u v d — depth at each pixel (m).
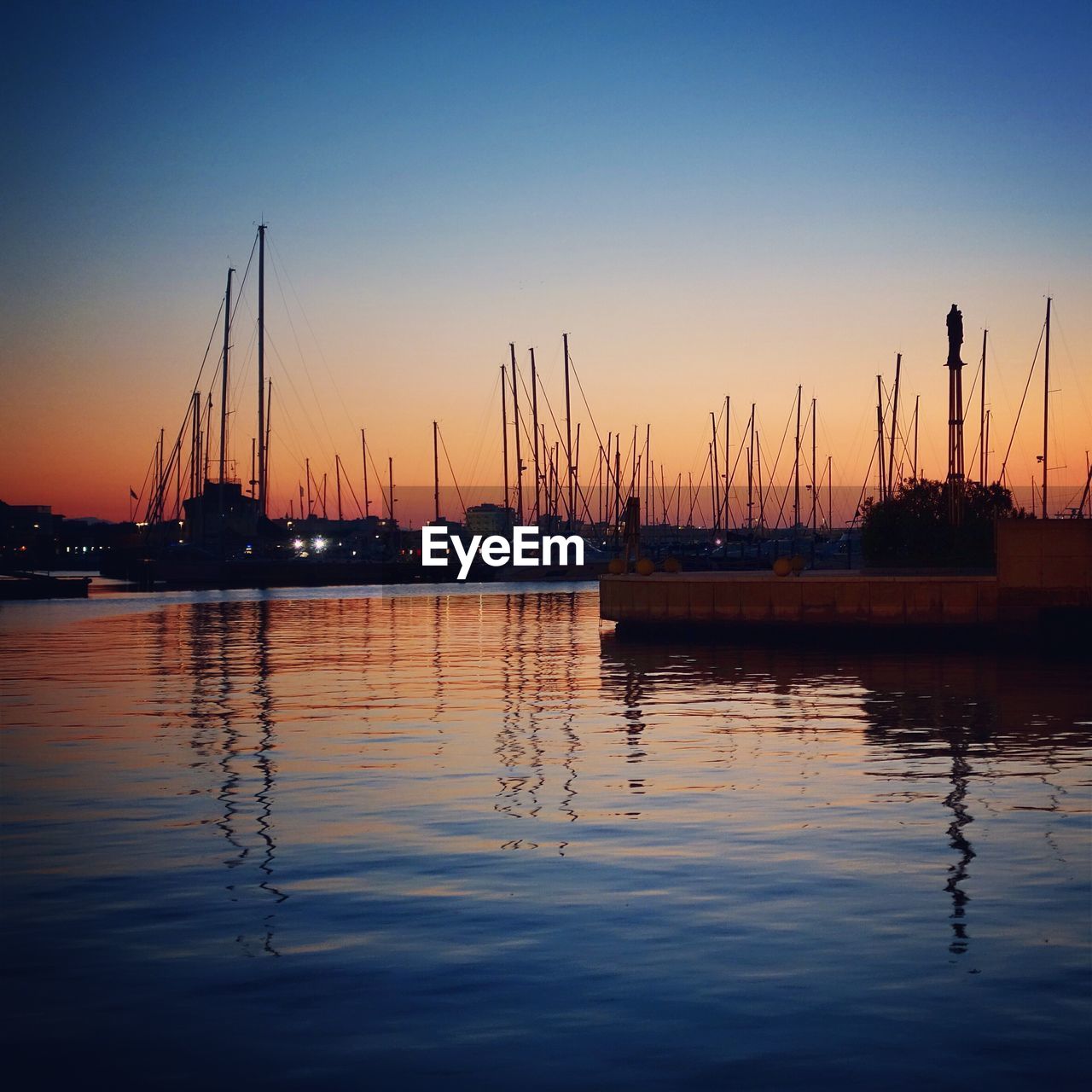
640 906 13.71
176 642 59.78
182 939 12.66
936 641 52.31
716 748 25.53
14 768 23.19
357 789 20.94
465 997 10.99
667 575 60.12
